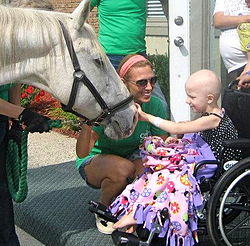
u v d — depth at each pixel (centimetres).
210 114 320
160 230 301
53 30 269
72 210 404
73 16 279
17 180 302
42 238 388
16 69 269
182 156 313
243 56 443
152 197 304
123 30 477
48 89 280
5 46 263
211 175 312
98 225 362
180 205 298
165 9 549
